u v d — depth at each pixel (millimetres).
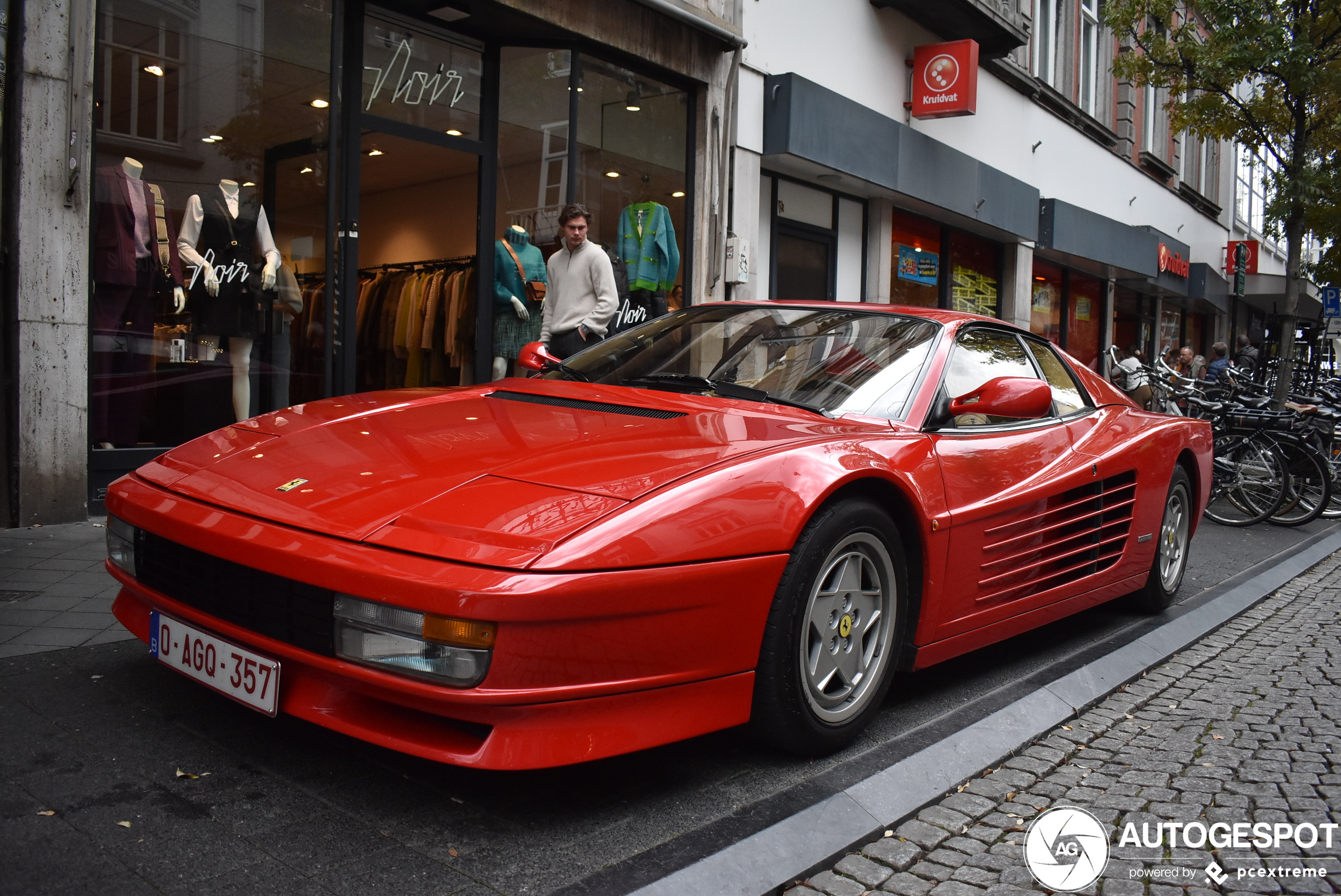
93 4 4949
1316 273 14438
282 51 6035
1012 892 2039
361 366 6629
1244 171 26250
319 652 2059
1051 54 14914
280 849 1957
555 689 1969
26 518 4824
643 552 2053
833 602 2561
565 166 7609
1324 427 7738
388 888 1844
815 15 9594
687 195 8617
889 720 2959
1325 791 2617
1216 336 24688
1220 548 6707
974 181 12148
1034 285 15430
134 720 2543
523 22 7004
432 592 1892
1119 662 3725
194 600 2320
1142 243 17484
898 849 2213
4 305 4766
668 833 2133
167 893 1773
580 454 2404
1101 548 3811
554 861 1981
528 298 7430
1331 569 6258
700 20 8094
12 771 2217
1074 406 3984
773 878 2008
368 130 6559
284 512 2203
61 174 4867
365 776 2312
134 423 5410
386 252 6723
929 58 11016
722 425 2699
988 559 3090
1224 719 3223
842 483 2486
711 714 2256
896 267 11648
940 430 3088
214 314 5777
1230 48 11359
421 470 2338
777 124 8945
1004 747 2812
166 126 5500
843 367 3219
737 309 3777
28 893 1738
